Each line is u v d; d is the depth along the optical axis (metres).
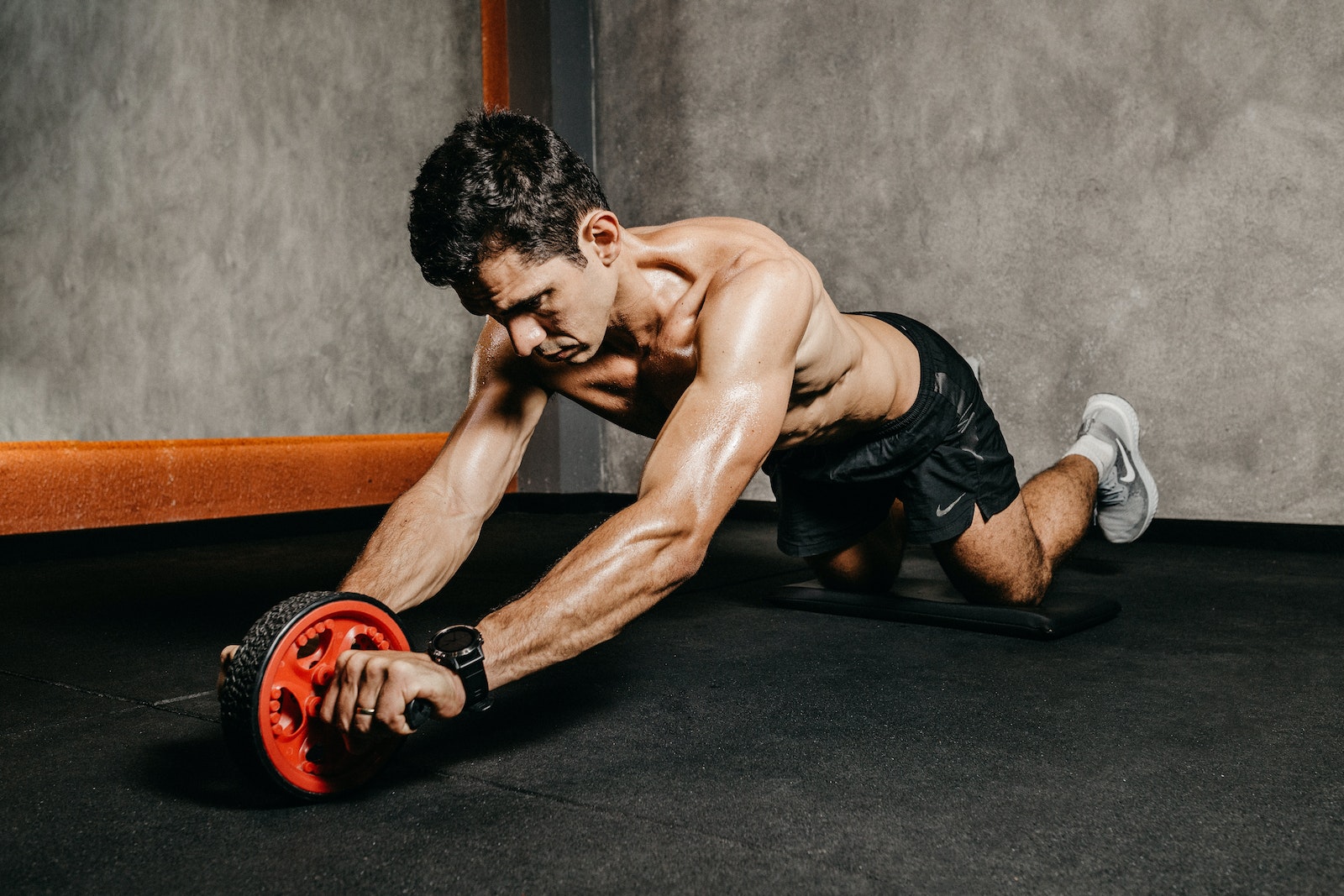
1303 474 2.91
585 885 0.78
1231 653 1.60
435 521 1.19
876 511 1.81
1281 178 2.90
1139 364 3.14
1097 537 3.19
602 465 4.39
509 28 4.35
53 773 1.07
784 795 0.98
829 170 3.73
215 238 3.63
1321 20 2.83
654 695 1.37
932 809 0.94
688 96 4.07
